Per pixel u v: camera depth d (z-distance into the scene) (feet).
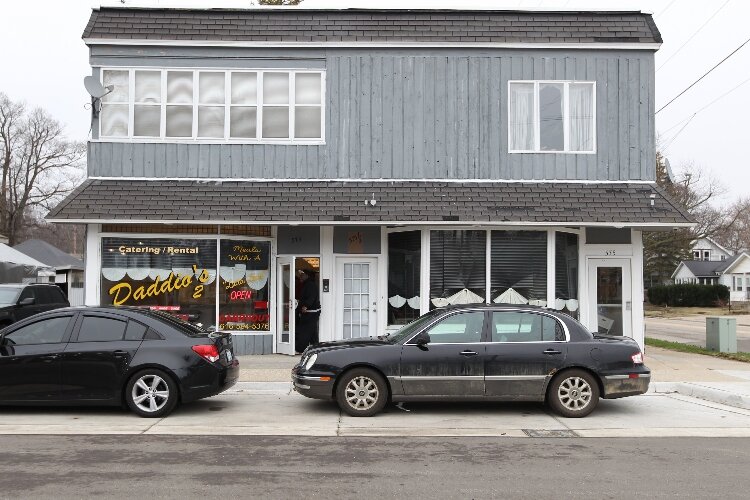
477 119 52.26
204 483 21.47
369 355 32.58
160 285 50.08
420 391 32.40
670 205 49.49
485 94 52.34
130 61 51.67
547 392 32.76
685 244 182.09
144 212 47.47
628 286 51.37
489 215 47.78
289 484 21.44
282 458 24.84
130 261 49.88
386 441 27.78
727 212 234.17
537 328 33.12
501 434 29.22
